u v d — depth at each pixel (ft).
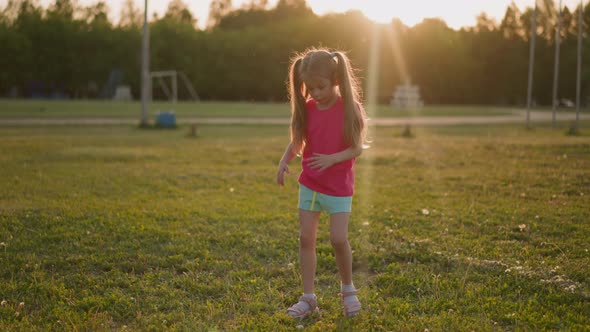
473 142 44.06
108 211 18.07
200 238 15.05
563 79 214.90
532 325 9.57
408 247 14.21
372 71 225.35
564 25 83.30
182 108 128.67
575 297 10.68
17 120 77.10
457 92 238.48
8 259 12.96
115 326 9.80
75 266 12.69
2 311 10.09
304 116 9.99
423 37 226.99
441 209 18.84
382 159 33.40
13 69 196.44
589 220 16.74
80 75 207.72
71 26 205.77
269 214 18.03
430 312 10.25
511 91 231.91
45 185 23.09
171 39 219.41
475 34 236.84
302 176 10.14
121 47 208.74
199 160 33.40
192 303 10.71
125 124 73.41
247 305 10.51
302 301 10.31
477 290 11.14
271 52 228.22
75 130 61.52
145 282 11.71
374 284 11.84
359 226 16.55
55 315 10.00
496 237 15.12
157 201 20.29
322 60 9.34
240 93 234.17
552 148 36.55
